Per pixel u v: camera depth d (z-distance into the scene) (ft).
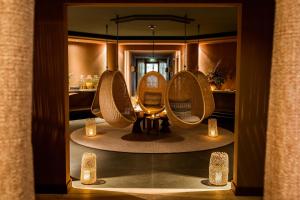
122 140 22.74
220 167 13.67
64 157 12.36
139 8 20.21
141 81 28.37
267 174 2.56
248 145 12.14
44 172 12.41
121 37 35.81
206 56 36.01
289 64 2.29
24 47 2.21
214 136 24.07
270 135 2.50
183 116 22.29
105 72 22.98
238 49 12.17
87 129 24.39
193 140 22.75
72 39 33.09
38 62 12.13
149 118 24.11
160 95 28.12
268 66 11.86
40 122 12.29
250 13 11.75
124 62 38.06
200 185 13.71
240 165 12.23
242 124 12.10
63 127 12.26
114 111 19.79
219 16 22.99
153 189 13.09
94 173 13.94
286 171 2.35
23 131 2.24
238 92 12.11
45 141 12.33
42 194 12.35
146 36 35.63
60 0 11.89
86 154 13.97
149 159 18.04
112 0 11.88
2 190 2.17
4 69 2.13
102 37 34.71
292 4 2.25
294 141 2.32
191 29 29.94
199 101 22.33
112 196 12.23
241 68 11.94
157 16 22.99
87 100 35.29
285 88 2.31
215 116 33.96
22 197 2.27
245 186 12.27
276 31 2.40
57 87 12.19
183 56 37.42
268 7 11.68
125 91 23.57
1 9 2.12
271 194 2.47
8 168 2.18
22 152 2.24
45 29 12.02
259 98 11.97
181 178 14.71
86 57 35.91
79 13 21.97
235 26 27.84
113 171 15.79
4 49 2.13
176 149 20.11
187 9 20.45
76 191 12.77
